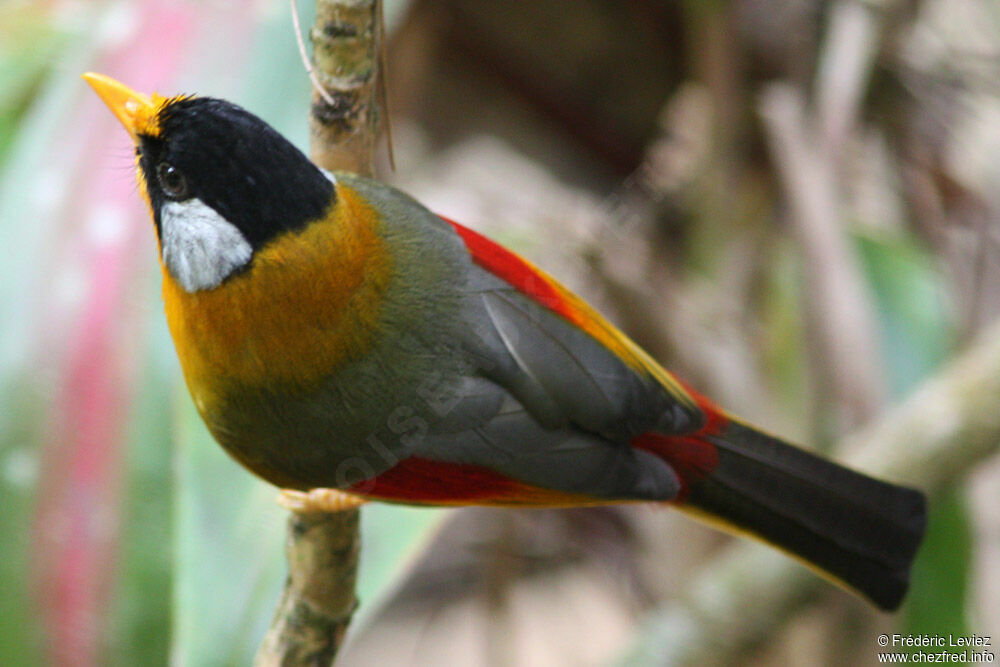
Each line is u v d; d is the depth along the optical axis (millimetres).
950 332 8875
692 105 9406
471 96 11797
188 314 5738
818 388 8273
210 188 5453
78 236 7059
